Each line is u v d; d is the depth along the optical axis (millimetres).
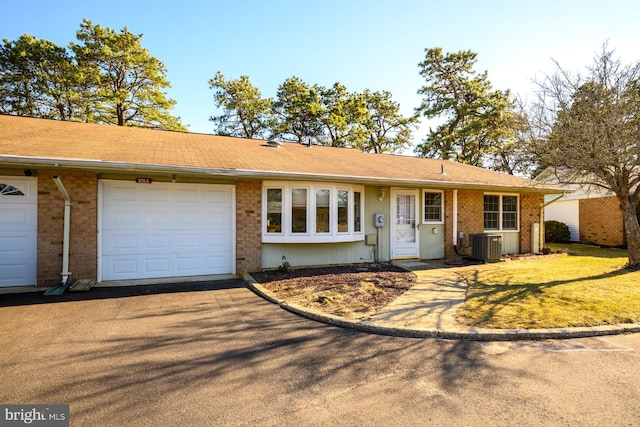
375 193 10648
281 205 9008
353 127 28516
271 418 2646
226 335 4488
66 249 7113
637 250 8992
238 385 3168
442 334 4445
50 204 7164
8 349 3965
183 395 2982
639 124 7656
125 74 23219
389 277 8078
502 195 12805
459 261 10938
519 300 5895
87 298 6305
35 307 5699
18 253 7035
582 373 3408
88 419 2609
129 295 6547
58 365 3557
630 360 3729
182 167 7230
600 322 4789
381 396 2973
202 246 8438
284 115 28391
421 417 2643
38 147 6965
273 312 5527
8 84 20719
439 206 11703
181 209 8258
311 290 6754
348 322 4855
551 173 10195
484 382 3223
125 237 7824
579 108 8438
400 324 4730
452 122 27047
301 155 11273
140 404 2830
